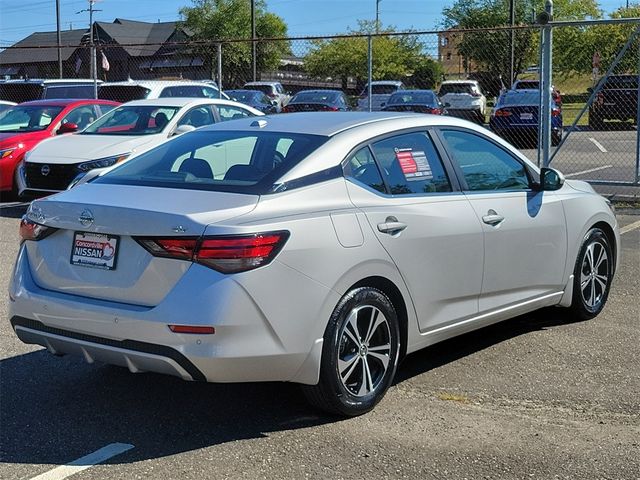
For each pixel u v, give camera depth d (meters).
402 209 4.61
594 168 16.36
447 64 46.38
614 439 4.12
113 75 61.16
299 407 4.57
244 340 3.85
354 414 4.39
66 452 4.01
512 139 19.97
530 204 5.52
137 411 4.55
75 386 4.95
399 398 4.69
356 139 4.68
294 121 5.05
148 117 11.55
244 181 4.35
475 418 4.40
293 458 3.91
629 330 6.02
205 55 46.78
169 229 3.89
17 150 12.45
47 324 4.25
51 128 13.00
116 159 10.61
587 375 5.07
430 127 5.13
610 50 28.14
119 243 4.07
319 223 4.16
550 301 5.82
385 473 3.75
